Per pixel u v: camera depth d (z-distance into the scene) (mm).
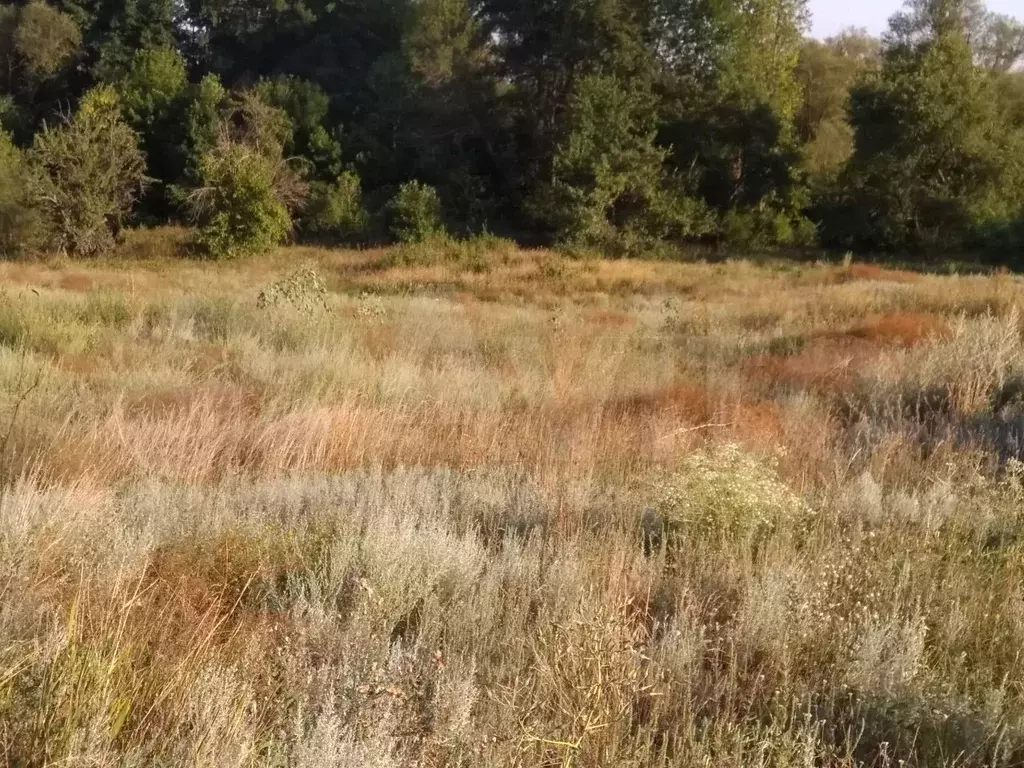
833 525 5199
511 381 10391
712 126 44406
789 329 15617
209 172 37500
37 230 36438
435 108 47406
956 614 4047
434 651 3523
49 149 37688
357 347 12203
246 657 3396
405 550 4543
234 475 6898
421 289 26156
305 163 46688
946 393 9031
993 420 8227
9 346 11258
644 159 40656
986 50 55219
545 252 36906
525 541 5148
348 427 7887
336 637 3711
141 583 4023
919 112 40281
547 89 48031
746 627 3912
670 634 3830
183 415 8133
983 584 4465
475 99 47906
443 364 11586
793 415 8453
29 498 5125
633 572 4445
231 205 37188
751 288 26422
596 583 4281
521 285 27172
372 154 48875
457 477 6723
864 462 6941
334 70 56562
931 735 3273
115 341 12195
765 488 5254
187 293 19969
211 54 59344
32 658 3086
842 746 3203
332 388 9664
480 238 37969
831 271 30125
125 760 2748
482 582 4395
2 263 31469
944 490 5902
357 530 4848
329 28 58312
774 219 43844
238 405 8758
